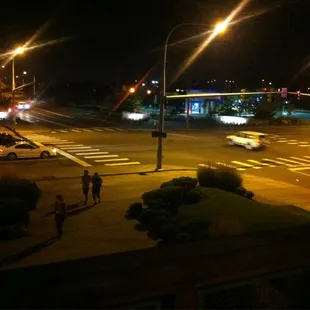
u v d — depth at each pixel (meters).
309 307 4.77
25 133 53.72
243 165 35.72
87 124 68.31
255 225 15.45
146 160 36.00
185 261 4.59
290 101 108.38
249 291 4.67
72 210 19.02
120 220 17.31
